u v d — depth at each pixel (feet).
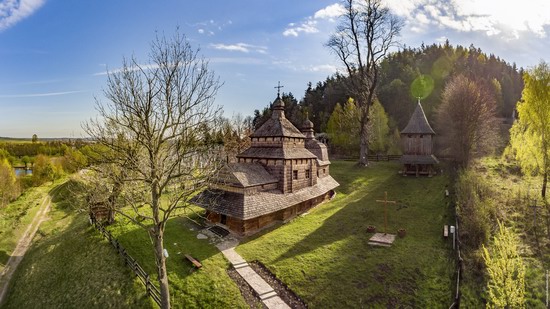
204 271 62.95
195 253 70.44
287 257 67.82
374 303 52.24
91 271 72.02
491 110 156.25
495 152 159.33
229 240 77.51
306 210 102.12
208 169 63.67
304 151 105.09
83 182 94.12
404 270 60.70
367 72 150.51
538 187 97.19
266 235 80.38
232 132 197.67
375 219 89.56
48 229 116.37
